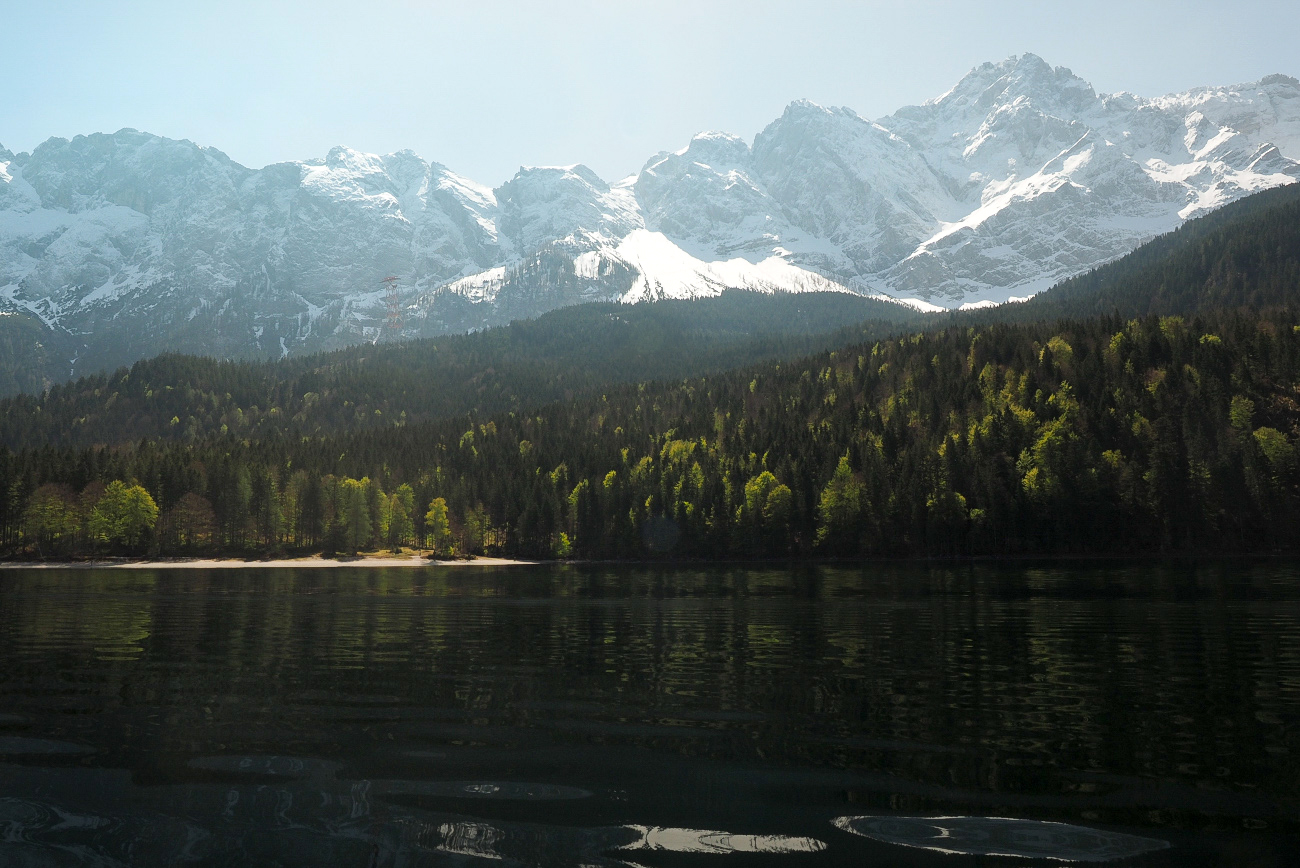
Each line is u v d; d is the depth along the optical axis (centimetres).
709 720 2298
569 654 3638
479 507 17512
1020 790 1656
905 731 2161
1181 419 14462
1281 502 12731
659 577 10562
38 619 5169
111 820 1493
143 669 3197
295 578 10788
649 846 1367
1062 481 13838
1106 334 19925
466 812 1541
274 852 1341
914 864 1284
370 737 2105
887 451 16712
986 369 18912
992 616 5244
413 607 6278
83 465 17025
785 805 1577
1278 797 1595
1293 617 4938
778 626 4769
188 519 16112
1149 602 6003
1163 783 1691
